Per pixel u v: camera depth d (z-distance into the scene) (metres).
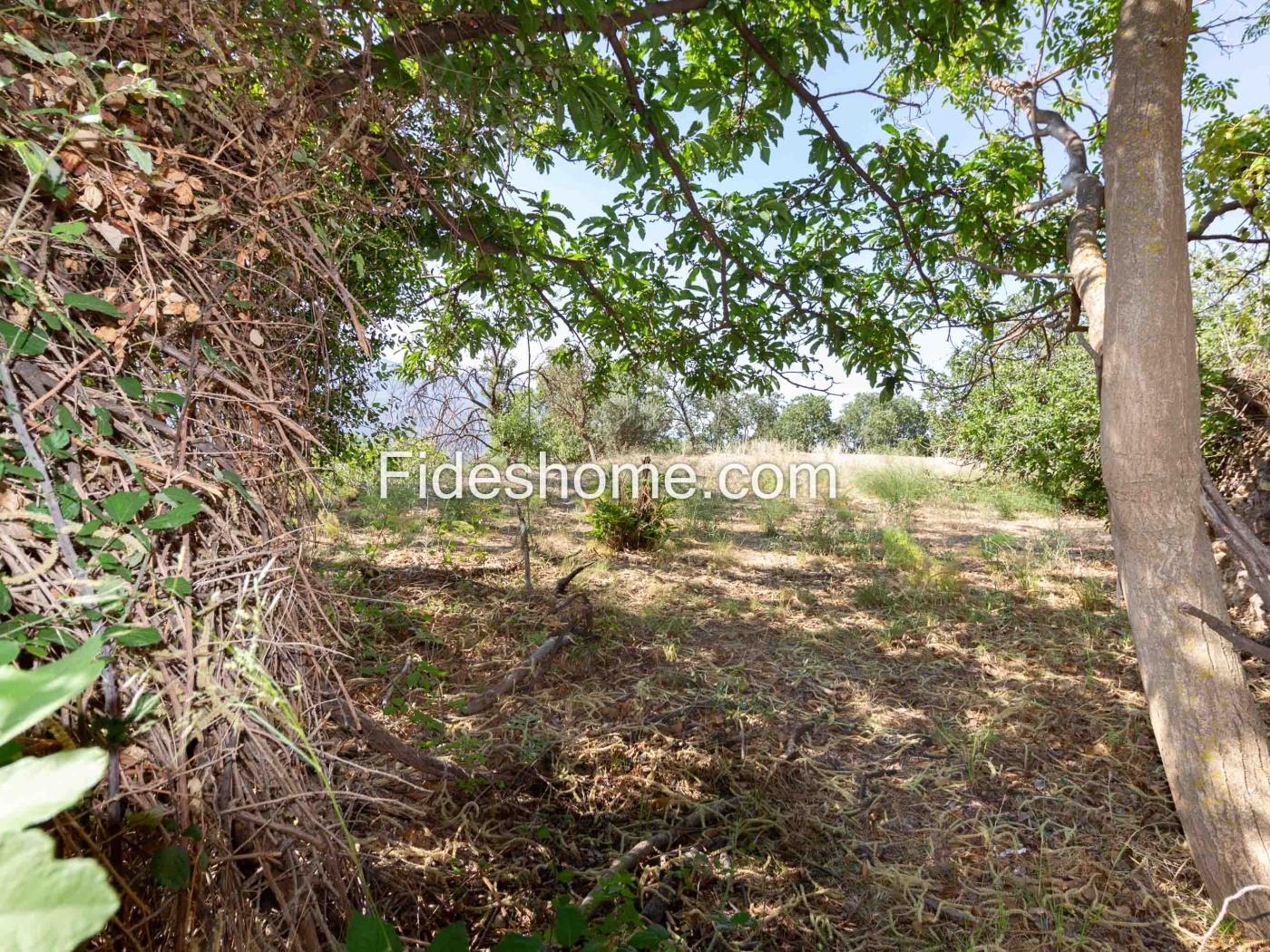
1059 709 3.37
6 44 0.79
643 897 2.05
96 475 0.86
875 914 2.07
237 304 1.03
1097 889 2.18
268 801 0.94
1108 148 2.17
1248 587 4.42
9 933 0.18
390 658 3.51
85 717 0.78
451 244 2.46
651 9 2.14
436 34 1.72
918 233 3.38
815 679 3.70
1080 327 3.37
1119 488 2.12
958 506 9.09
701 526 7.55
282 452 1.10
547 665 3.66
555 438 9.43
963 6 2.54
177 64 1.02
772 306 3.43
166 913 0.82
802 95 2.54
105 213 0.91
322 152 1.27
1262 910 1.89
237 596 0.93
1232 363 5.19
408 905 1.88
